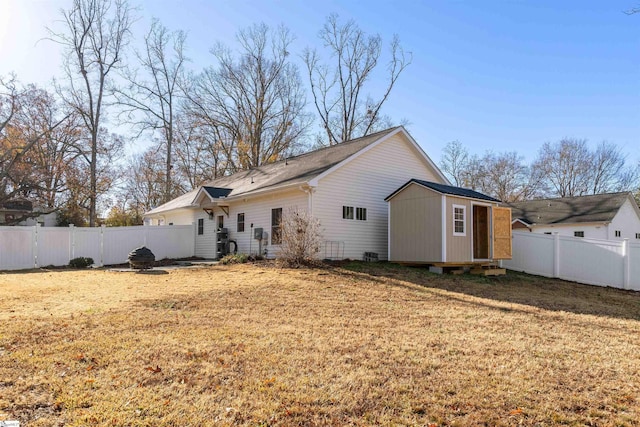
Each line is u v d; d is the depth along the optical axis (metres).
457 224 13.73
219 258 18.81
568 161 44.28
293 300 8.54
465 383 4.25
